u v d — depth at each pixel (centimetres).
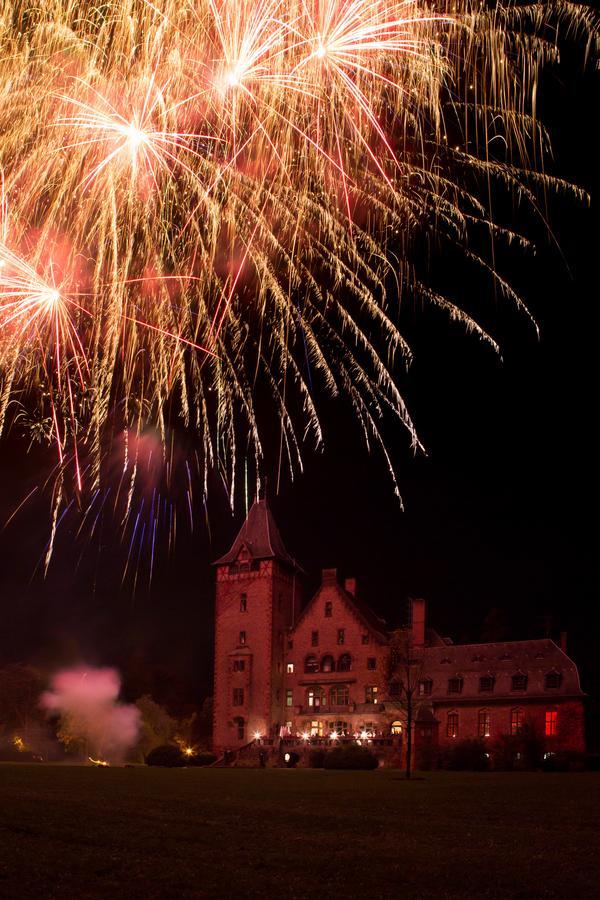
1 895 1138
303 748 7619
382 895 1205
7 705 9169
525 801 2700
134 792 2767
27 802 2233
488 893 1228
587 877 1352
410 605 8744
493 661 8106
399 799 2731
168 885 1234
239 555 9281
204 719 10181
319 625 8881
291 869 1384
